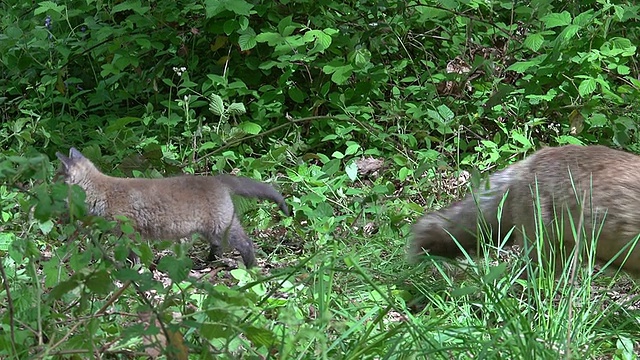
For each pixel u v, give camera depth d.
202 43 9.84
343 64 8.91
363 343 4.54
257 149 9.07
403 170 8.10
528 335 4.63
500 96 8.82
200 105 9.00
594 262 5.98
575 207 5.83
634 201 5.64
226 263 7.04
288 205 7.81
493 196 6.16
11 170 3.76
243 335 4.79
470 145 8.87
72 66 10.28
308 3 9.42
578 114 8.68
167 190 6.81
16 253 4.65
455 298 5.62
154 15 9.30
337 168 8.04
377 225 7.50
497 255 5.98
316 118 8.66
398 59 10.00
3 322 4.44
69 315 5.02
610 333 5.12
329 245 6.53
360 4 9.66
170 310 4.83
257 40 8.69
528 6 9.61
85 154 8.00
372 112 8.94
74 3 10.27
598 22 8.95
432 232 6.29
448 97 9.32
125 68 10.02
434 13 9.45
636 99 8.85
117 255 4.10
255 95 9.05
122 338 4.00
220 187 6.94
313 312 5.41
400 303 5.70
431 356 4.48
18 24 10.20
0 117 9.78
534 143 9.02
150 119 8.88
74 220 4.28
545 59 8.98
